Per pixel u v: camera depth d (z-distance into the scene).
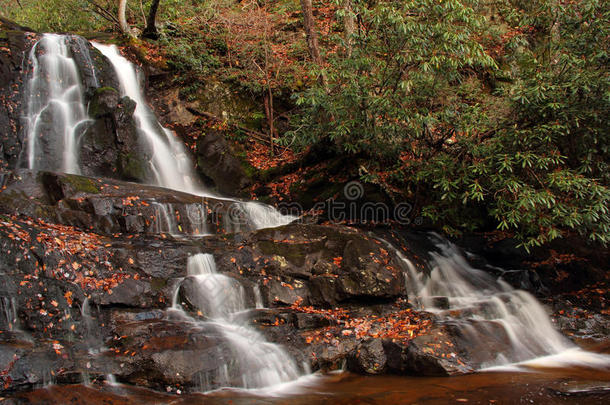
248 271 6.58
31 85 9.50
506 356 5.53
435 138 9.05
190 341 4.90
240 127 12.80
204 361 4.68
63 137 9.41
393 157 9.02
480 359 5.35
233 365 4.77
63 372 4.31
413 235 8.64
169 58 12.92
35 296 4.93
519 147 7.50
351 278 6.50
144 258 5.97
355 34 8.08
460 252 8.70
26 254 5.17
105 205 6.85
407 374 5.13
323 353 5.29
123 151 9.39
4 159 8.69
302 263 6.82
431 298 6.86
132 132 9.65
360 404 4.31
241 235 7.20
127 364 4.55
